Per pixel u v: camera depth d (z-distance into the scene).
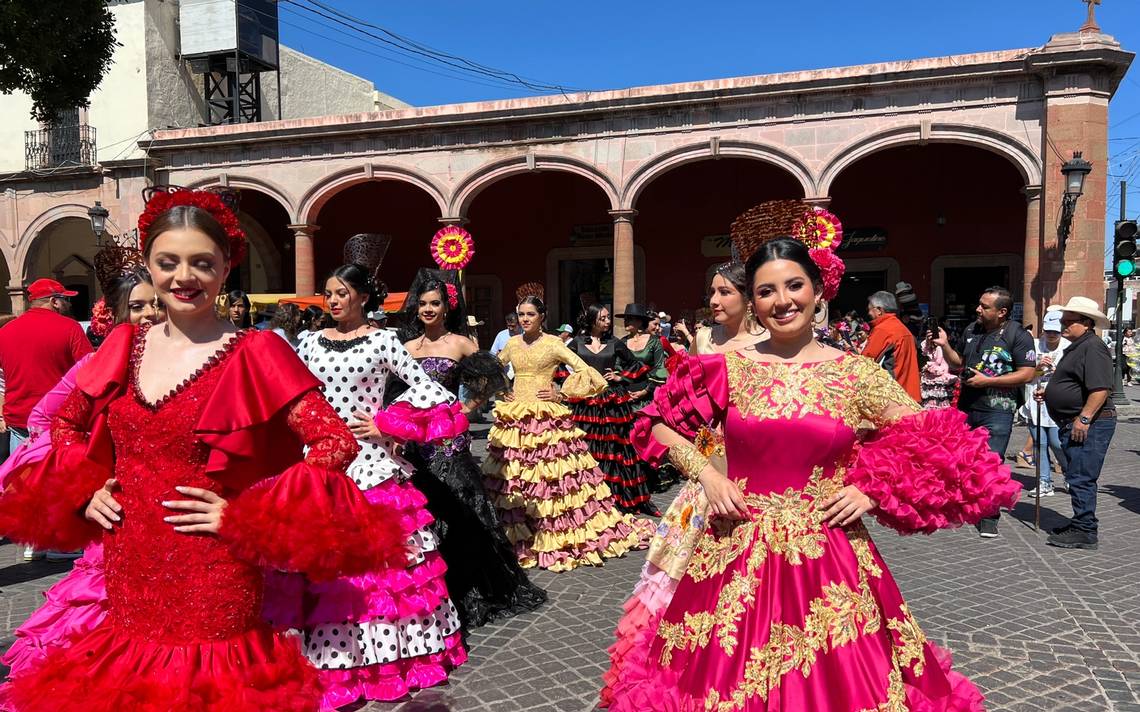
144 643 2.10
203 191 2.32
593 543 6.02
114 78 20.83
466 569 4.71
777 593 2.43
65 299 6.27
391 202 24.17
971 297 20.19
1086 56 14.73
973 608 4.84
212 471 2.08
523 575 5.09
